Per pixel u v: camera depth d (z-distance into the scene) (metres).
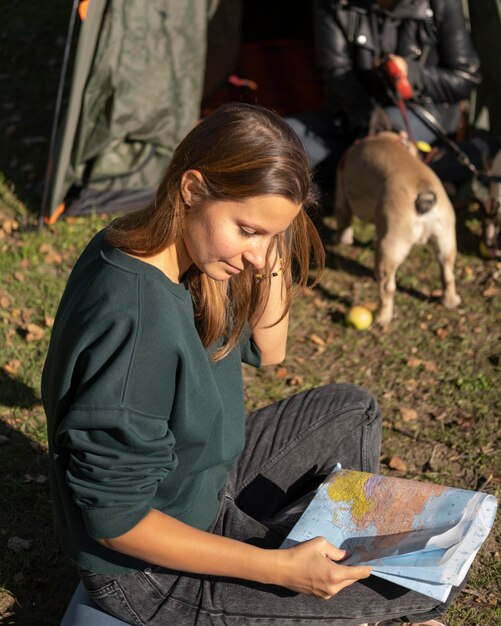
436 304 4.66
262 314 2.16
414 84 5.21
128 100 5.14
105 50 5.02
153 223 1.72
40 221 5.10
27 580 2.74
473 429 3.67
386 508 2.01
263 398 3.87
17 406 3.60
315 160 5.40
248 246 1.69
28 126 6.23
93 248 1.82
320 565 1.80
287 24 7.86
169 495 1.91
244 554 1.80
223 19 6.77
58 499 1.89
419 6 5.16
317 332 4.43
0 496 3.10
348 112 5.27
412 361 4.17
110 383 1.67
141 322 1.69
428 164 5.27
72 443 1.69
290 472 2.38
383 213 4.40
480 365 4.16
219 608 1.95
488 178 4.95
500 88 5.64
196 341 1.83
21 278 4.59
